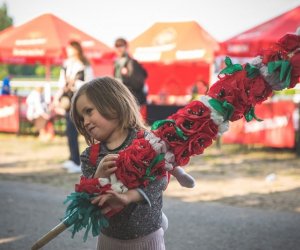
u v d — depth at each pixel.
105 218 2.09
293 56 2.08
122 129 2.28
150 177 2.08
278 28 11.38
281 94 13.92
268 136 10.30
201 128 2.08
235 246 4.18
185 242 4.28
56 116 12.19
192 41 14.64
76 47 7.35
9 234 4.46
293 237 4.45
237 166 8.73
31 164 8.66
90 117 2.24
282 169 8.45
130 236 2.25
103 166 2.08
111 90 2.26
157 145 2.08
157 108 10.05
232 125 10.59
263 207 5.64
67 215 2.12
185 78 18.88
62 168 8.24
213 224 4.84
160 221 2.30
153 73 19.19
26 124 13.12
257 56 2.16
